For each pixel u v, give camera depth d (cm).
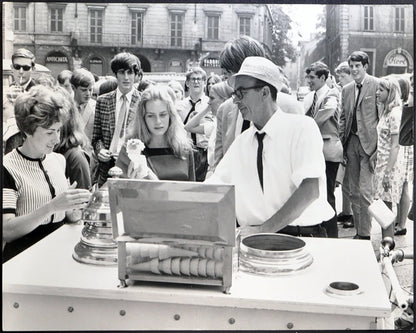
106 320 194
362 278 195
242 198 258
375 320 181
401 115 254
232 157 258
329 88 254
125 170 265
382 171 255
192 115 261
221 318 189
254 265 197
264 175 255
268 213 257
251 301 177
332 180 255
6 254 257
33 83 258
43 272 199
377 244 257
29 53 258
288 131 253
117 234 183
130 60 261
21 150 257
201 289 184
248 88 253
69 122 261
